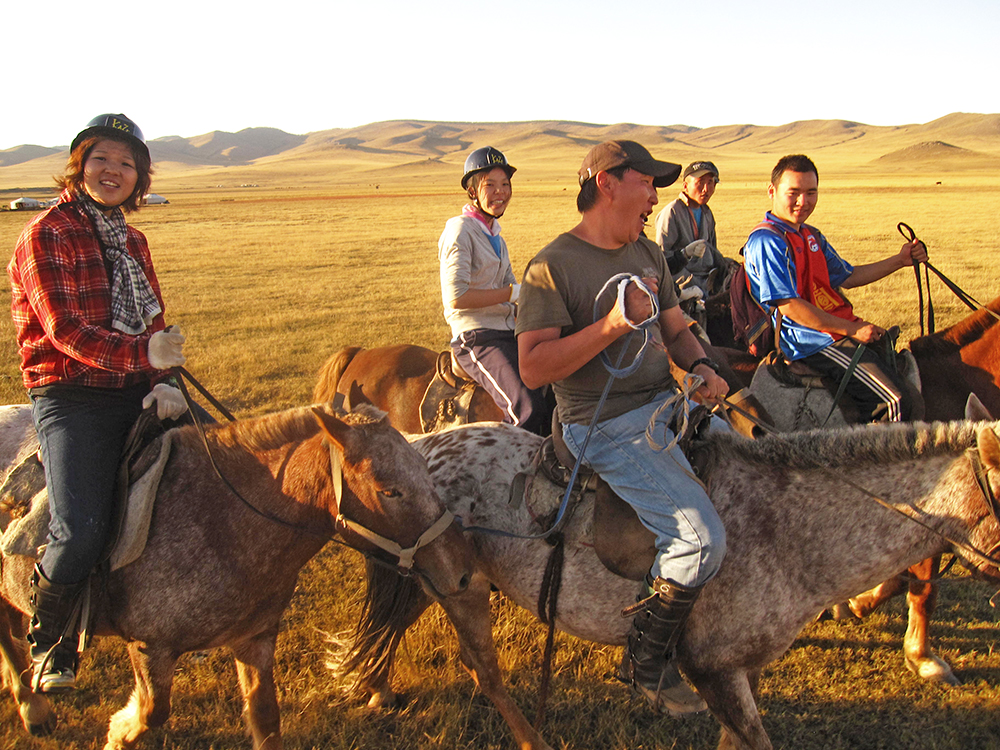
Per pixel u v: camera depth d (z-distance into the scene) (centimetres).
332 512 337
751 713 334
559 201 6488
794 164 459
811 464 330
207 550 336
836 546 327
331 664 444
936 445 317
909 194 5756
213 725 432
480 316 538
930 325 517
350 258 2738
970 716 436
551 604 352
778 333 483
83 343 318
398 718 441
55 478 329
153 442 350
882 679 472
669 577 315
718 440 350
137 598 334
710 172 700
